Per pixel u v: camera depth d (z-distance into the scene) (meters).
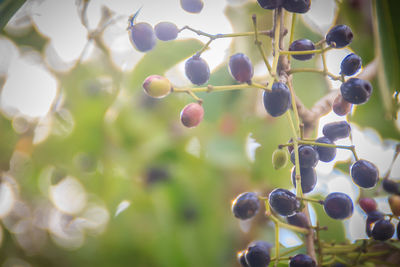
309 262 0.32
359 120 0.44
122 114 0.55
